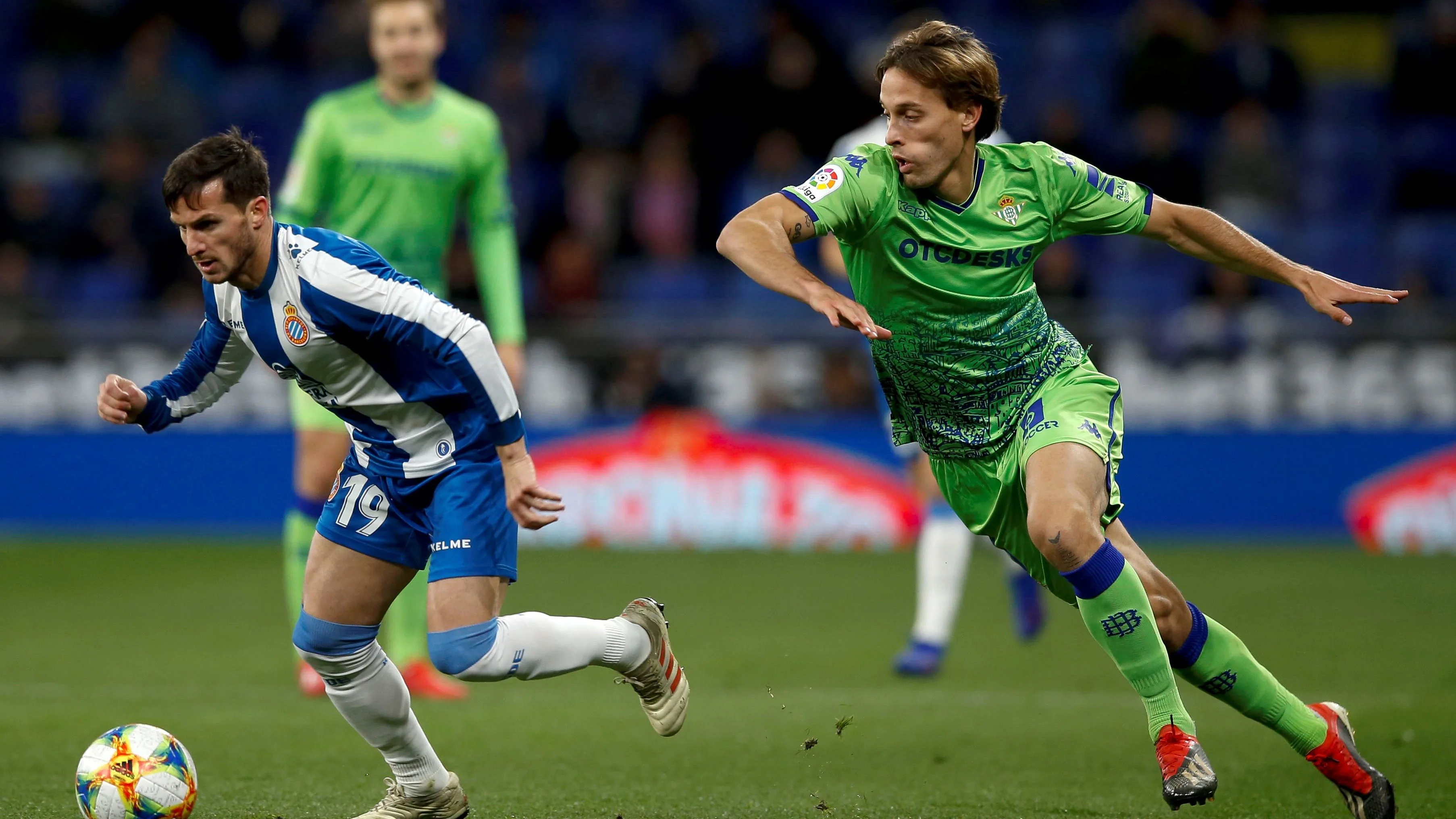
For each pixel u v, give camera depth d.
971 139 13.62
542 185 48.12
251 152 12.43
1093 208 14.05
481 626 12.89
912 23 27.84
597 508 39.34
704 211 46.69
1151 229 14.15
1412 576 33.12
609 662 13.84
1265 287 44.06
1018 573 25.05
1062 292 39.03
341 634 13.20
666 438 39.16
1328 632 26.58
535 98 48.97
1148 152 43.91
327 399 13.19
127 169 46.50
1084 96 51.66
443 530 13.03
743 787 15.73
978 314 13.94
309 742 17.98
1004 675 23.12
